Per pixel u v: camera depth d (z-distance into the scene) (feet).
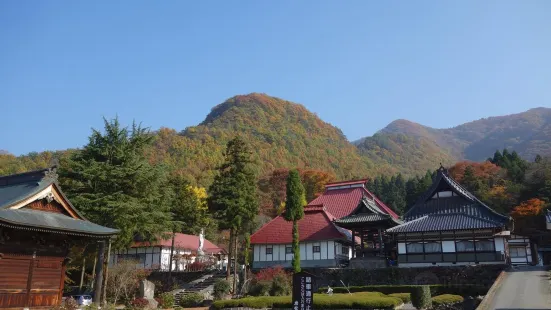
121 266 118.83
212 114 570.87
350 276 120.88
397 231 122.62
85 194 102.99
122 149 110.22
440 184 136.36
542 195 210.59
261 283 113.60
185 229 187.42
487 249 116.26
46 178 84.17
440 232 120.78
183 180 175.11
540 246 184.85
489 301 72.28
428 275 113.09
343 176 412.36
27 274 77.92
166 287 133.49
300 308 55.93
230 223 123.85
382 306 80.79
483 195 228.84
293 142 469.98
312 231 139.13
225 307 94.63
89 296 101.30
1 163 263.29
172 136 392.27
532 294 76.95
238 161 130.21
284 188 290.35
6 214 73.46
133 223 107.65
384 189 303.07
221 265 159.74
